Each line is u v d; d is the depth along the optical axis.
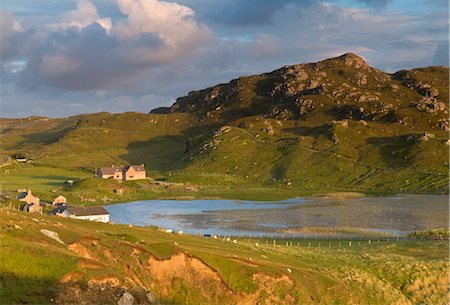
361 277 81.25
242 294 63.28
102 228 81.38
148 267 58.66
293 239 130.25
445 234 133.12
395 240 128.62
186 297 58.53
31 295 41.12
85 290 44.50
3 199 158.38
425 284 85.00
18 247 45.47
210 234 137.12
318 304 68.00
